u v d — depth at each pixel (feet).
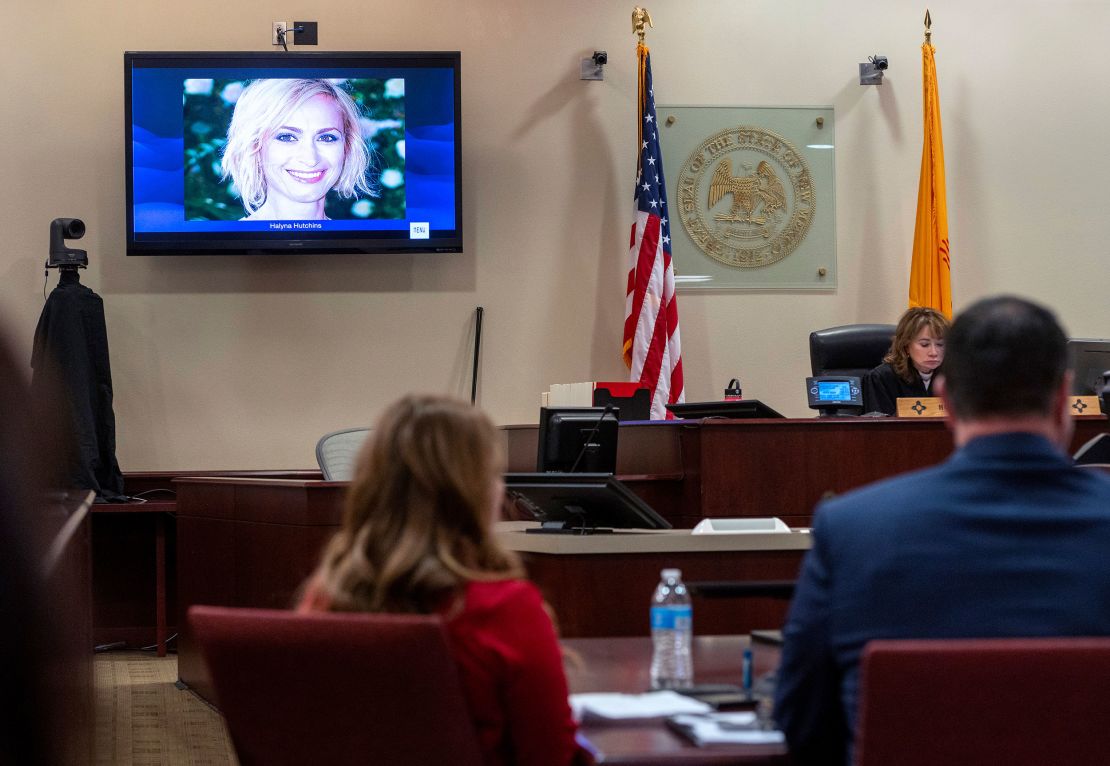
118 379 26.32
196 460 26.43
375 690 5.97
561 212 27.32
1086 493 5.76
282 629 6.07
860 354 22.85
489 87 27.30
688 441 18.49
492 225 27.20
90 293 24.61
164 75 25.79
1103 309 28.12
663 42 27.66
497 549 6.58
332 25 26.96
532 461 22.43
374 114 26.14
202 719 18.80
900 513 5.74
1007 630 5.48
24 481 2.84
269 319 26.73
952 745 5.15
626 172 27.43
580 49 27.50
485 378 27.04
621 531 13.00
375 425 6.70
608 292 27.32
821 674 5.83
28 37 26.35
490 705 6.26
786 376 27.61
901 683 5.08
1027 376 5.83
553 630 6.47
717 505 17.78
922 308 21.33
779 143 27.76
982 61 28.12
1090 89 28.32
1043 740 5.15
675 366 26.04
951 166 27.96
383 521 6.47
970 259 27.94
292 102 25.98
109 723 18.52
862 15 27.96
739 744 5.97
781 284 27.68
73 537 9.87
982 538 5.61
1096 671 5.10
